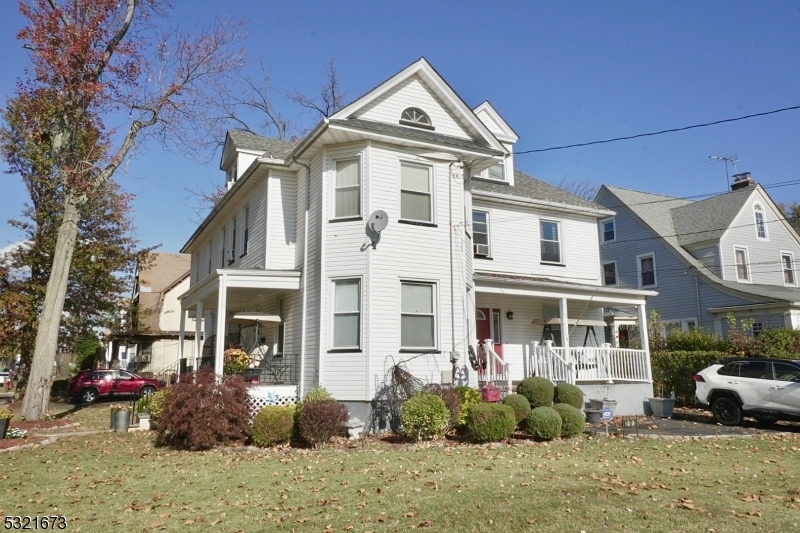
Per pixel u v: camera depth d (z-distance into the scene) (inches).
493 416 441.7
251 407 510.9
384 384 503.8
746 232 1106.7
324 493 285.9
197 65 762.8
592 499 261.0
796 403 504.1
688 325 1060.5
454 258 558.9
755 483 301.9
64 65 674.8
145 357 1451.8
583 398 575.5
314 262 553.3
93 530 237.9
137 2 725.3
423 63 588.4
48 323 673.6
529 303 753.0
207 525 239.8
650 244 1139.9
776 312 946.7
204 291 631.2
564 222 801.6
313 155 581.6
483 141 617.9
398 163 551.8
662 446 426.9
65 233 697.6
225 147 872.3
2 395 1214.9
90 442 487.8
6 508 273.9
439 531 221.6
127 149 735.7
